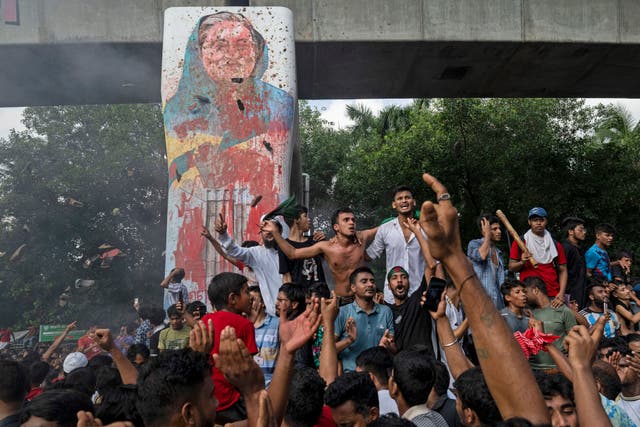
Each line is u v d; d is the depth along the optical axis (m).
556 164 20.17
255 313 5.48
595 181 19.86
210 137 9.87
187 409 2.25
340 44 12.83
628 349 4.28
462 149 20.80
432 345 5.46
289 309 5.25
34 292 25.22
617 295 7.56
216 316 3.94
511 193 20.52
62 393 2.87
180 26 10.22
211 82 10.04
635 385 4.19
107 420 2.88
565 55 13.64
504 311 6.32
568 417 2.83
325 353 3.73
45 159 25.75
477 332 2.04
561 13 13.02
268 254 7.07
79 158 25.92
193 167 9.79
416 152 21.36
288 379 2.55
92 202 25.39
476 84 15.67
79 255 25.48
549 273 7.98
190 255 9.49
